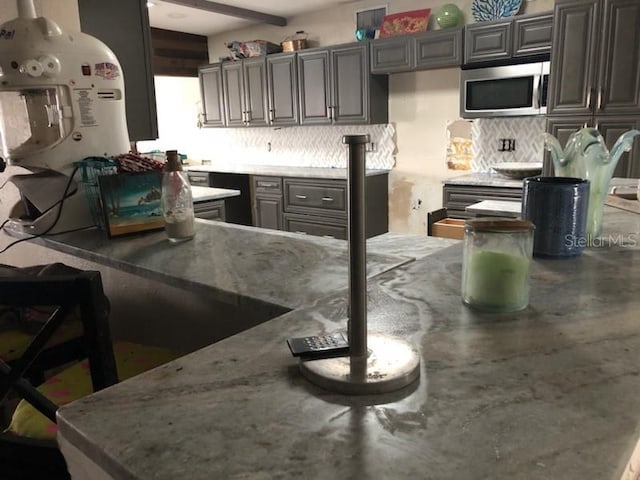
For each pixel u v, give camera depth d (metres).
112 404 0.60
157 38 5.30
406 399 0.59
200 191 3.25
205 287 1.10
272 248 1.41
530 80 3.40
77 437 0.55
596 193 1.28
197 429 0.55
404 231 4.68
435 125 4.30
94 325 0.90
